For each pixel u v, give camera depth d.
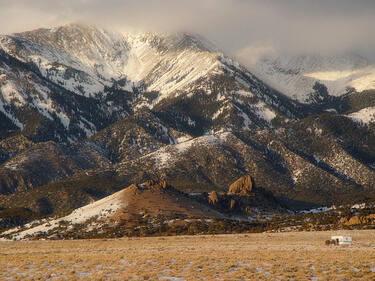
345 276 142.38
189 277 146.62
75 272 159.88
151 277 147.75
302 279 141.25
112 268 164.75
